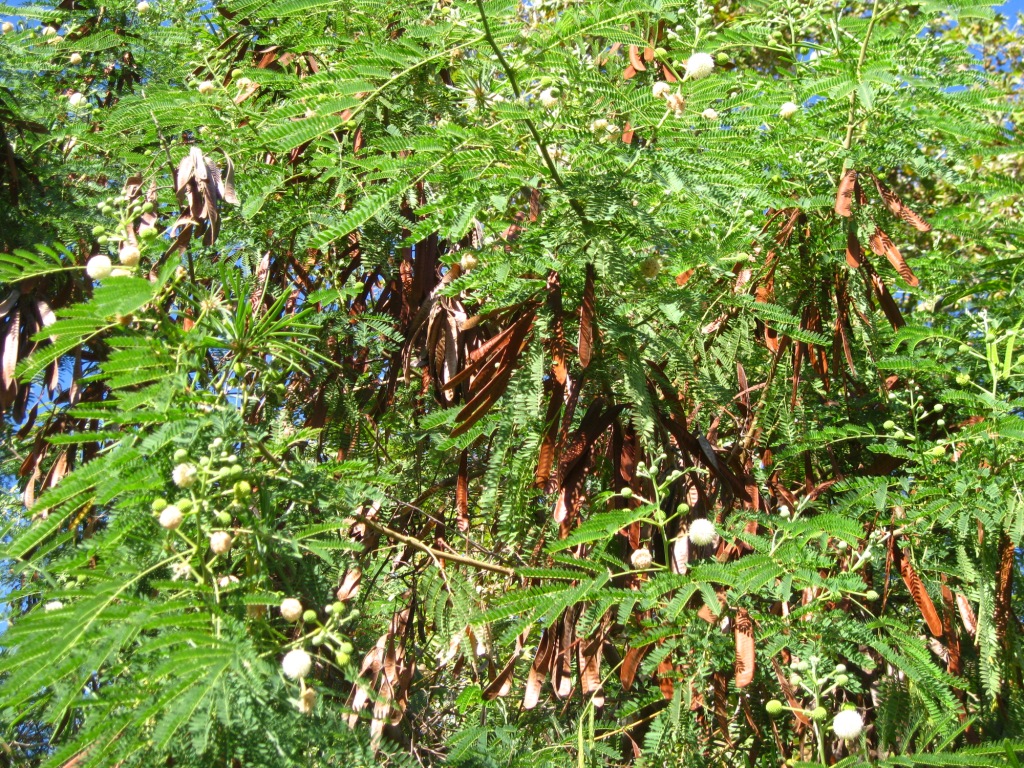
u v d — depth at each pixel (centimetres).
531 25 346
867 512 334
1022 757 262
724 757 314
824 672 284
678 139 320
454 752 338
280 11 370
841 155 359
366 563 384
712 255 338
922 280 424
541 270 305
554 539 332
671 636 282
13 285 367
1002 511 313
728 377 379
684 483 341
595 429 319
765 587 285
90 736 206
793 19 418
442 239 430
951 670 325
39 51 458
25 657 211
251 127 406
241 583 254
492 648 357
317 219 405
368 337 412
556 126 318
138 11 496
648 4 307
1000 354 383
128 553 254
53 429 392
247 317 292
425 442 428
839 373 385
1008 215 544
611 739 343
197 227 331
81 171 432
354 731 255
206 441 266
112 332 321
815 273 379
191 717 209
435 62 367
